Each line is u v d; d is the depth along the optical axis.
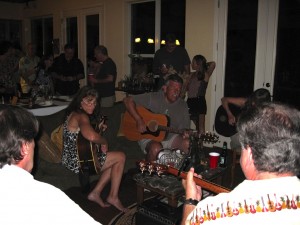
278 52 4.15
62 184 2.73
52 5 7.71
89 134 2.56
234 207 0.79
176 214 2.04
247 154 0.84
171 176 2.44
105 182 2.83
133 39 6.02
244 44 4.41
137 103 3.33
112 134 3.57
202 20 4.72
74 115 2.64
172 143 3.21
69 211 0.93
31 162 1.05
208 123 4.84
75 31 7.26
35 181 0.95
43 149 2.73
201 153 2.64
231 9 4.46
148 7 5.65
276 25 4.11
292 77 4.10
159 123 3.17
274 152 0.77
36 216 0.89
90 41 6.85
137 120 3.21
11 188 0.90
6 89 5.03
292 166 0.78
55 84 5.43
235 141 3.25
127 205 2.93
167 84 3.22
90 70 5.46
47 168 2.73
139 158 3.37
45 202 0.91
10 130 0.95
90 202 2.96
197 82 4.43
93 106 2.68
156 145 3.03
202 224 0.81
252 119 0.82
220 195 0.84
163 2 5.43
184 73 4.57
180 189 2.23
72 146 2.64
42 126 2.90
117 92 6.21
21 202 0.89
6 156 0.94
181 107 3.35
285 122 0.79
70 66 5.39
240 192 0.80
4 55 5.18
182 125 3.36
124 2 5.85
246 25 4.36
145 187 2.39
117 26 6.07
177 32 5.27
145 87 5.29
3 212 0.87
